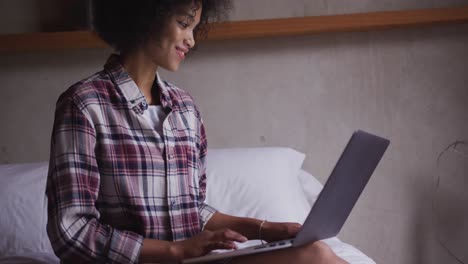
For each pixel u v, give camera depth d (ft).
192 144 4.15
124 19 3.90
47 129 7.20
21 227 5.44
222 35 6.81
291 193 6.06
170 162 3.84
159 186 3.77
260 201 5.86
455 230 7.34
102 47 7.05
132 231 3.72
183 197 3.91
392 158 7.31
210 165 6.25
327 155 7.29
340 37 7.18
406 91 7.22
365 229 7.41
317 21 6.83
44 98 7.18
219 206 5.85
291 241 3.44
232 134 7.28
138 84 3.98
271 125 7.27
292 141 7.29
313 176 7.09
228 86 7.24
